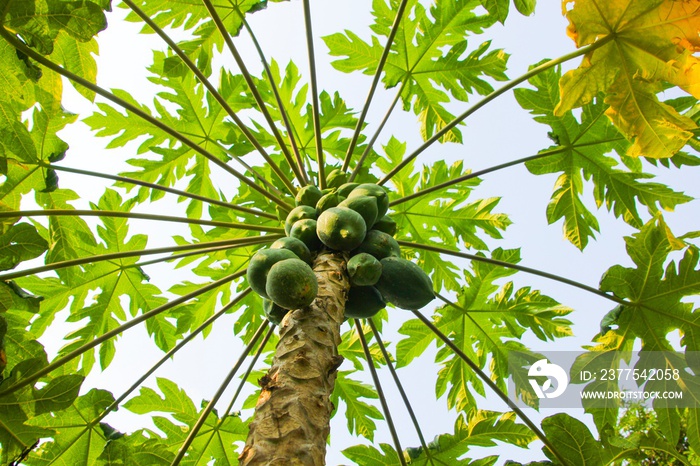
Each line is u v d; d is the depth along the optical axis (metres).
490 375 5.16
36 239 3.66
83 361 5.18
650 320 4.12
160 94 5.62
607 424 3.77
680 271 4.00
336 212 3.35
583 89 3.68
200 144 5.79
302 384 2.54
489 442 4.41
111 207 5.33
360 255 3.26
